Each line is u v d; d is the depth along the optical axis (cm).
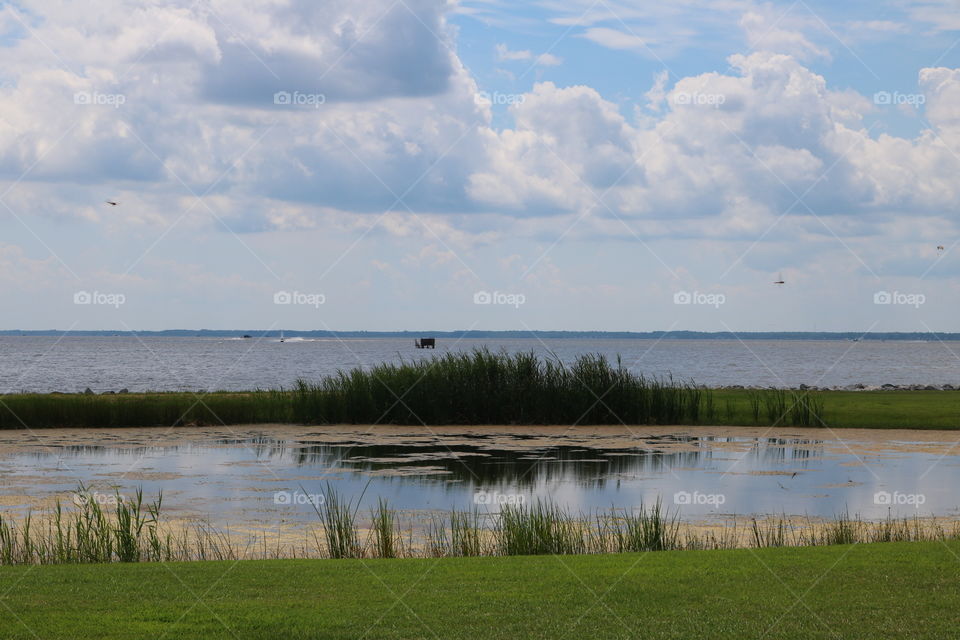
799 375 9744
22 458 2791
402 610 980
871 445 3141
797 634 896
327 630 909
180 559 1442
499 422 3772
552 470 2556
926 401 4481
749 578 1123
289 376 8806
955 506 2012
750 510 1952
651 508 1959
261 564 1255
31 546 1499
